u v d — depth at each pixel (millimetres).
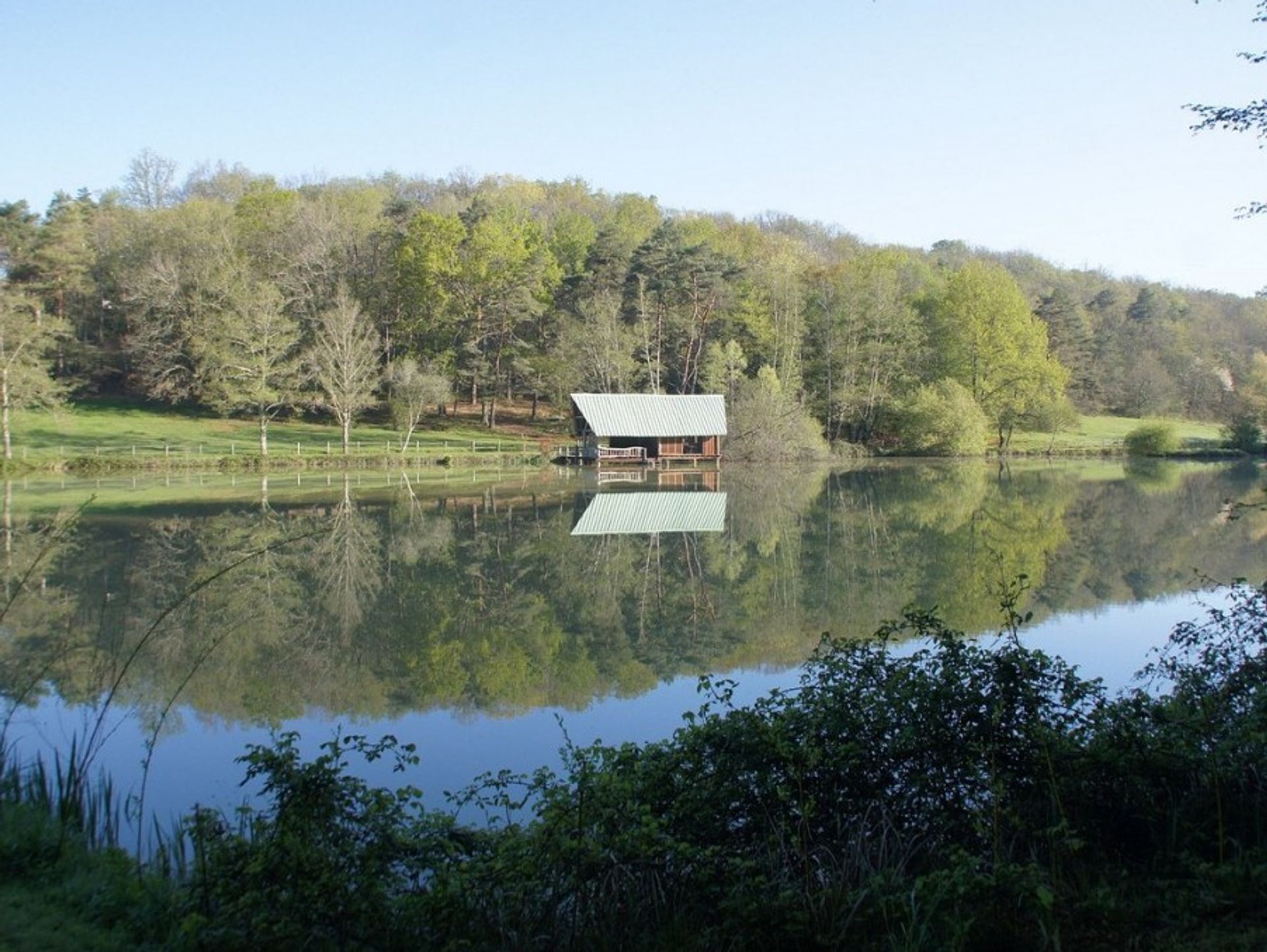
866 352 71188
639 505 40000
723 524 34062
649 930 5570
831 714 6621
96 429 57969
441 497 41875
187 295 61562
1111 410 91875
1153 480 49656
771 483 50438
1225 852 6094
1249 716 7070
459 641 17391
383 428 68125
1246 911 5391
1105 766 6336
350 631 18219
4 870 6320
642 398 63406
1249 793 6492
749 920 5246
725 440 65188
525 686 14438
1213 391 89812
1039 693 6695
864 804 6332
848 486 48750
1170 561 24891
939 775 6320
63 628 17859
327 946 5305
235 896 5539
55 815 7902
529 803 9625
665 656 16172
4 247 61312
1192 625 9273
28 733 12102
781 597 21172
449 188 104000
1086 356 88062
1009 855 5879
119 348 66875
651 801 6344
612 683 14570
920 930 5043
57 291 62188
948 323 70875
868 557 26531
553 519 35188
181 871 6852
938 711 6504
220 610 19766
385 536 30297
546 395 73625
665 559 26609
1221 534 29719
